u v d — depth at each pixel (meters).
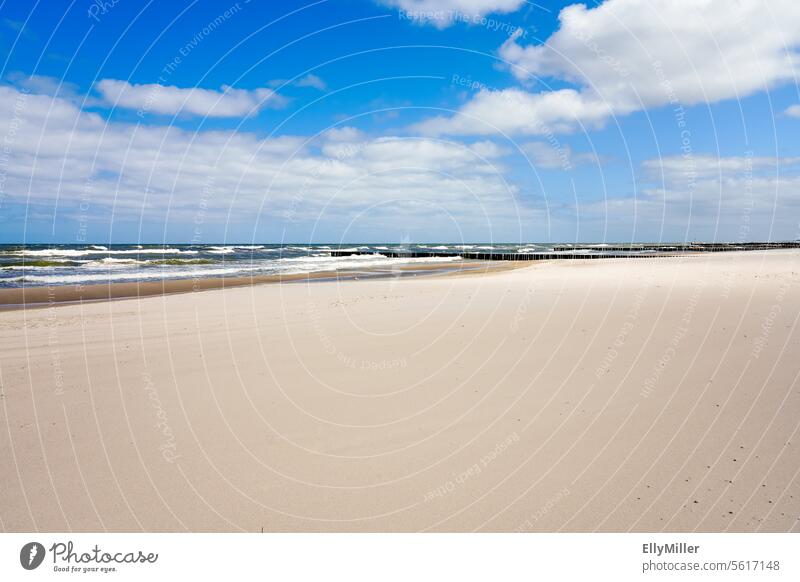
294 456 5.31
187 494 4.63
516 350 9.09
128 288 24.16
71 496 4.59
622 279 20.00
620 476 4.80
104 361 8.88
